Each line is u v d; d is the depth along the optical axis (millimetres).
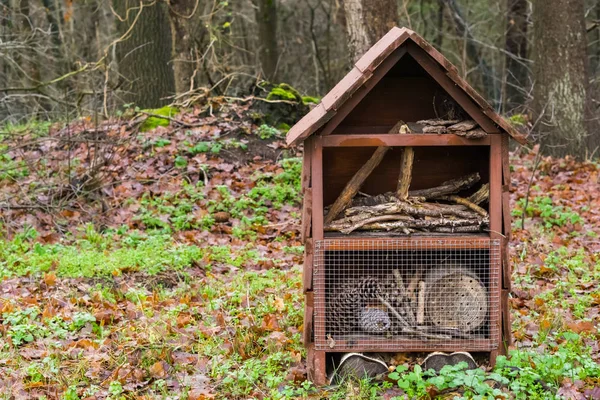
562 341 5496
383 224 4992
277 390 4793
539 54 12766
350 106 4695
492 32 23266
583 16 12508
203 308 6258
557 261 7504
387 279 5055
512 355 4855
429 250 5141
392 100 5129
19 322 5812
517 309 6320
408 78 5102
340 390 4770
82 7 20875
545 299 6473
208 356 5312
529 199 9766
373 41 11492
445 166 5324
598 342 5430
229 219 9164
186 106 12328
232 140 10977
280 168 10570
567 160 11883
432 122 4828
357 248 4848
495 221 4875
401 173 5043
